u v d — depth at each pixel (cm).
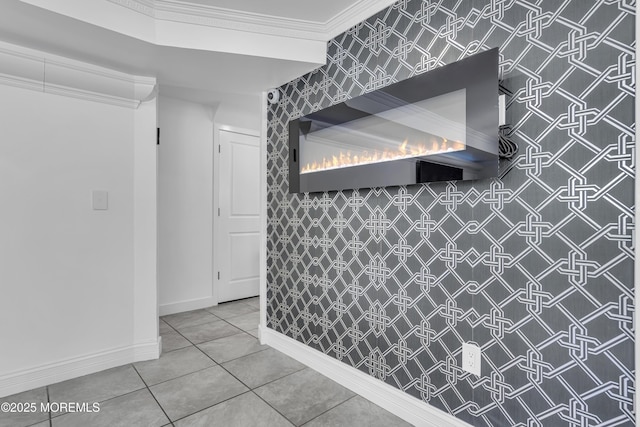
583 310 119
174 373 220
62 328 208
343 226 208
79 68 207
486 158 136
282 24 207
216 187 376
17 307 194
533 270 130
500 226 139
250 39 203
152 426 166
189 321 322
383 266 185
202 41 195
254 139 409
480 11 145
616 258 112
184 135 352
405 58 174
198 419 172
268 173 271
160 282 338
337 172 205
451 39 155
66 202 210
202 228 366
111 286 227
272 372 223
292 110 247
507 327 137
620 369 111
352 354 203
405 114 168
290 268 249
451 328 156
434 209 162
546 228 127
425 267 166
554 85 124
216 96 338
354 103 194
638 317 90
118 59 207
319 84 225
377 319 189
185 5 188
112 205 227
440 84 153
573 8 120
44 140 202
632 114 108
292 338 248
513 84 135
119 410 179
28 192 197
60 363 207
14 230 193
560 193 123
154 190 241
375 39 189
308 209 233
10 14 157
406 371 175
